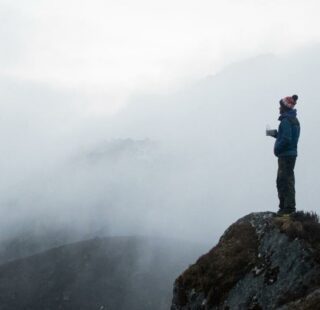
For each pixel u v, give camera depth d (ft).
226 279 40.45
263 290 36.45
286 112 41.09
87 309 536.42
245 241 42.70
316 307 29.32
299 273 34.86
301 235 37.17
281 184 41.57
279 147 40.63
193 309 41.93
